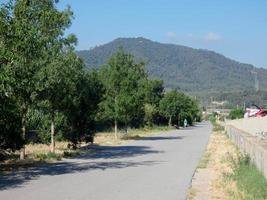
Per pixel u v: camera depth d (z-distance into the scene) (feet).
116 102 154.71
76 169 67.31
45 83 77.66
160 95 303.27
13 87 62.28
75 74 88.53
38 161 77.20
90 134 112.68
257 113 167.94
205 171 65.77
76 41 85.10
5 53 59.52
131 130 225.15
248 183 48.44
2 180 55.26
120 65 156.76
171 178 58.23
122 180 56.03
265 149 53.78
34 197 43.65
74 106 100.07
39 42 68.54
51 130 99.19
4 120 68.59
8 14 62.69
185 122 316.19
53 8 78.59
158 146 118.11
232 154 88.79
